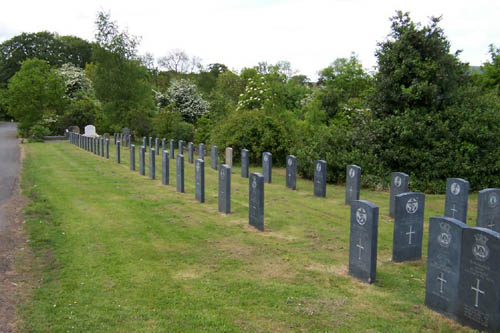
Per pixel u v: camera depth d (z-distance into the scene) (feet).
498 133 53.06
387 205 44.60
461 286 18.47
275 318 18.81
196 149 101.55
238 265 25.67
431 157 52.39
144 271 24.32
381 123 56.18
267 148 78.13
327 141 60.64
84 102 149.69
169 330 17.61
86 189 49.49
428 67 52.90
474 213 42.11
